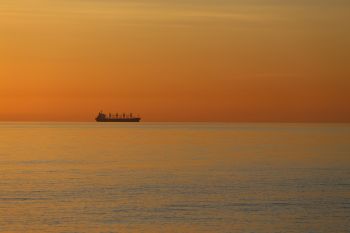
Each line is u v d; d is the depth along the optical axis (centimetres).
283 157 18462
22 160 17275
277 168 14812
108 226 7812
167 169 14638
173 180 12312
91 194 10300
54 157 18550
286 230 7694
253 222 8081
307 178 12550
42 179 12412
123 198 9888
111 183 11794
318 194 10281
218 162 16638
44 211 8725
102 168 14838
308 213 8644
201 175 13288
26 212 8644
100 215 8469
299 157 18450
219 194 10288
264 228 7788
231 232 7588
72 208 8975
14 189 10869
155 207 9062
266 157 18500
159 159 17738
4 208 8912
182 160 17362
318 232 7606
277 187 11131
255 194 10288
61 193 10394
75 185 11475
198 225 7906
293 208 8994
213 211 8762
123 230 7625
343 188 10981
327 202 9500
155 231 7588
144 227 7769
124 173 13688
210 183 11769
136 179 12500
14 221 8050
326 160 17238
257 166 15362
